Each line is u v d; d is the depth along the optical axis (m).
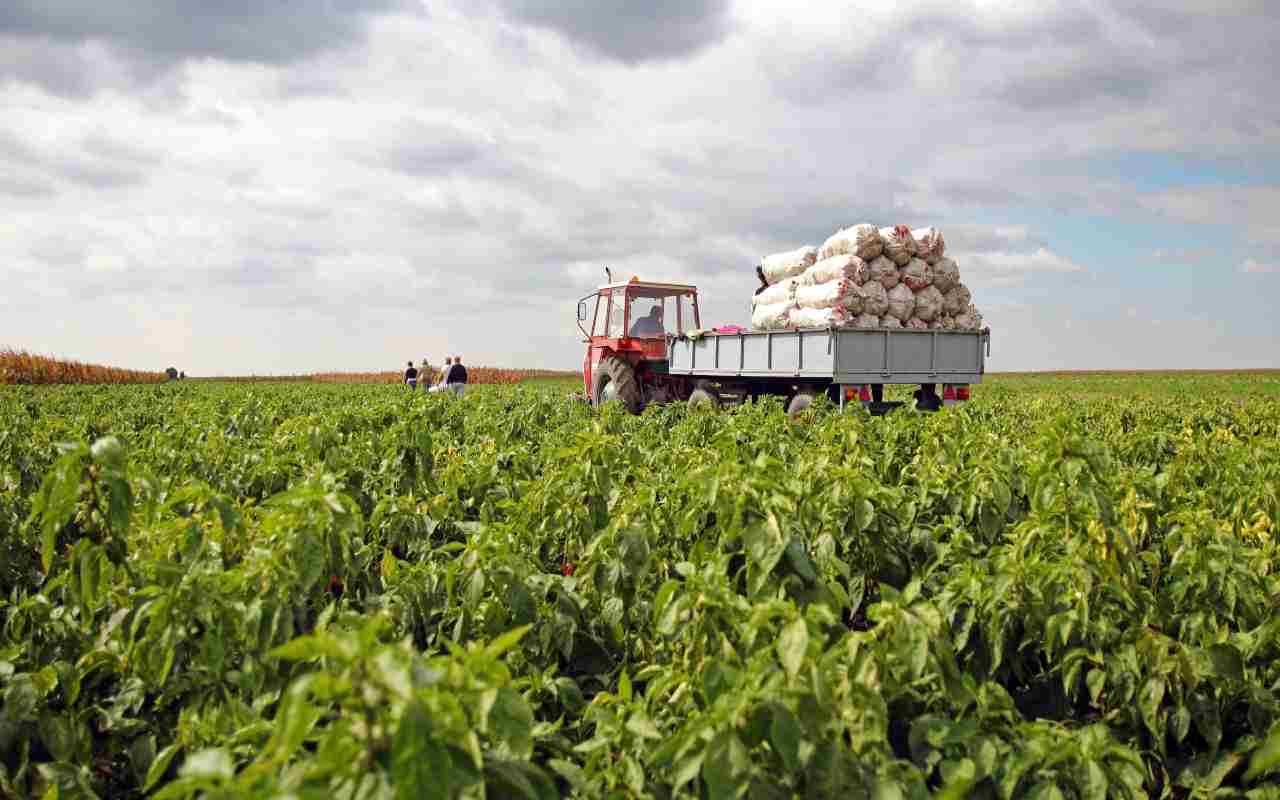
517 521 5.12
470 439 9.64
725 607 3.02
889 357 13.53
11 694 3.05
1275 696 3.67
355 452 6.76
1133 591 3.97
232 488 6.22
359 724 1.79
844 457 6.17
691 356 18.14
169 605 3.13
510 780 2.01
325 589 3.70
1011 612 3.62
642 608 4.10
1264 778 3.32
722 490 3.76
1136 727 3.48
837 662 2.62
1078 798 2.67
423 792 1.64
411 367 34.38
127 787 3.38
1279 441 7.62
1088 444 4.21
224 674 3.24
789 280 14.70
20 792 2.90
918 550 4.72
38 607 3.79
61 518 3.20
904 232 13.52
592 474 4.91
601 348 20.69
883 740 2.44
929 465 5.87
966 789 2.43
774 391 16.22
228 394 21.56
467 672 1.99
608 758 2.72
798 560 3.36
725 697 2.29
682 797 2.54
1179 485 6.14
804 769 2.22
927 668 2.95
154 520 4.51
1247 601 3.97
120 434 9.20
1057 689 3.79
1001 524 4.99
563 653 3.78
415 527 5.11
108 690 3.72
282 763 2.09
